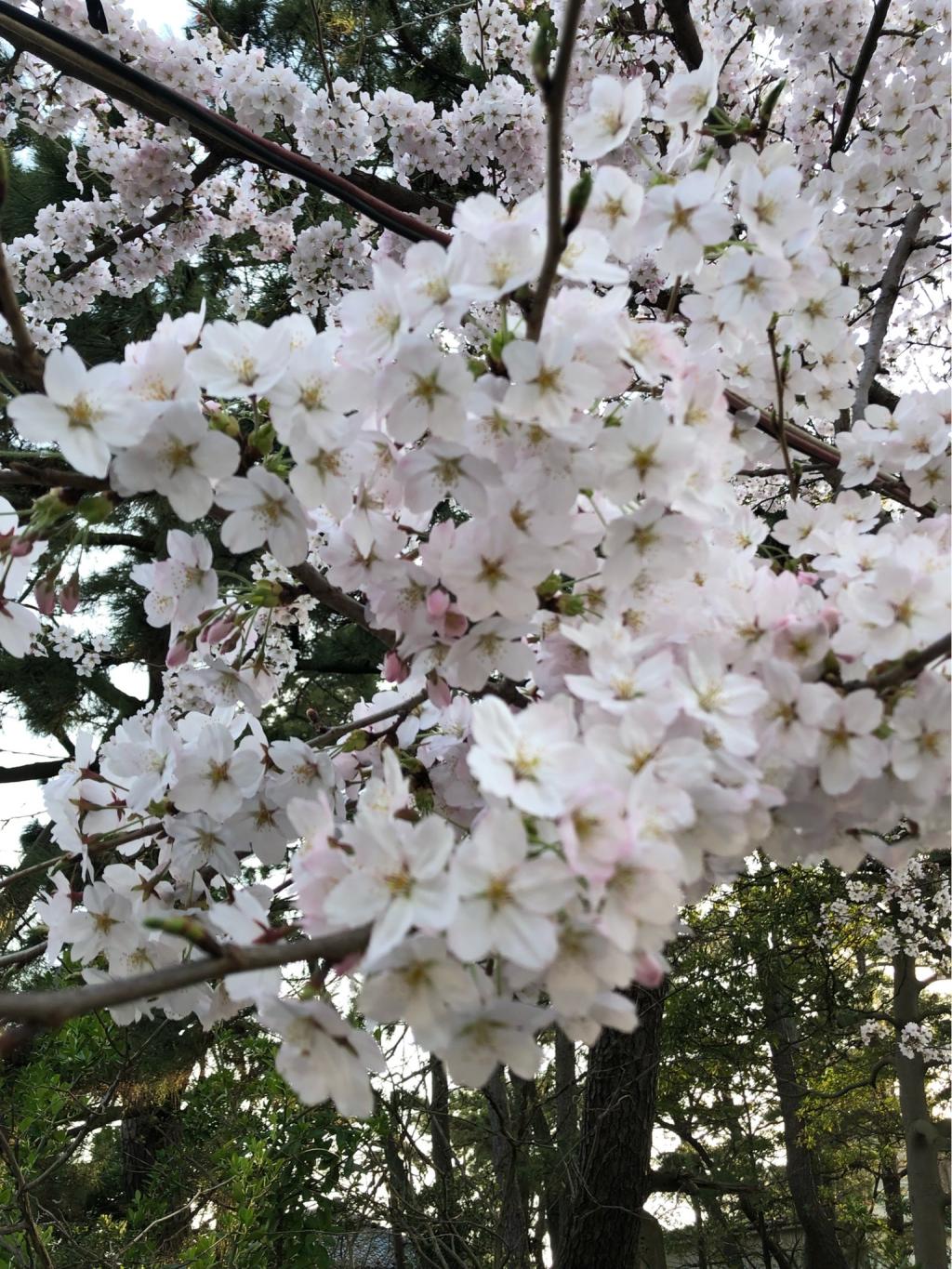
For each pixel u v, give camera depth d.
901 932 2.10
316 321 1.36
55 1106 0.92
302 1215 1.04
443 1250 1.27
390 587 0.36
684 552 0.33
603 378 0.32
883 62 0.99
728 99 1.15
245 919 0.30
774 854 0.34
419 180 1.31
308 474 0.34
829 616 0.32
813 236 0.38
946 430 0.50
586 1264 1.25
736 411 0.50
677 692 0.28
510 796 0.24
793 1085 2.53
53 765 1.90
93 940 0.40
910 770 0.30
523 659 0.36
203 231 1.20
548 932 0.23
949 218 0.78
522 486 0.32
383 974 0.24
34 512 0.33
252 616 0.43
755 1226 2.67
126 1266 0.96
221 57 1.10
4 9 0.47
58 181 1.62
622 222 0.37
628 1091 1.28
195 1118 1.25
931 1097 3.04
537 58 0.26
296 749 0.41
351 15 1.51
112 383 0.31
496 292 0.31
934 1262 2.16
